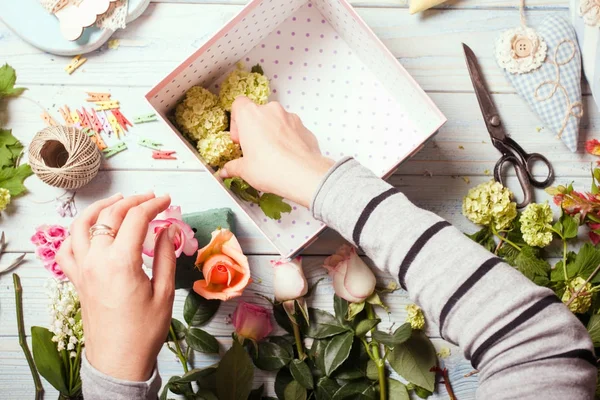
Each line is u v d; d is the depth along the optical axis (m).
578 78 1.03
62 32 1.01
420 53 1.07
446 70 1.07
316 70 1.03
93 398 0.60
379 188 0.68
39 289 1.10
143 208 0.64
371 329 1.04
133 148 1.08
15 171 1.07
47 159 1.04
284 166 0.80
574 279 1.01
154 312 0.63
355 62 1.02
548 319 0.59
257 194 0.98
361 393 1.05
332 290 1.09
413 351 1.04
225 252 0.93
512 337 0.59
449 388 1.07
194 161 1.08
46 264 1.01
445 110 1.08
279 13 0.97
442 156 1.08
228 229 0.99
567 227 1.01
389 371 1.10
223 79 1.02
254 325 1.02
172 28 1.07
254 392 1.09
